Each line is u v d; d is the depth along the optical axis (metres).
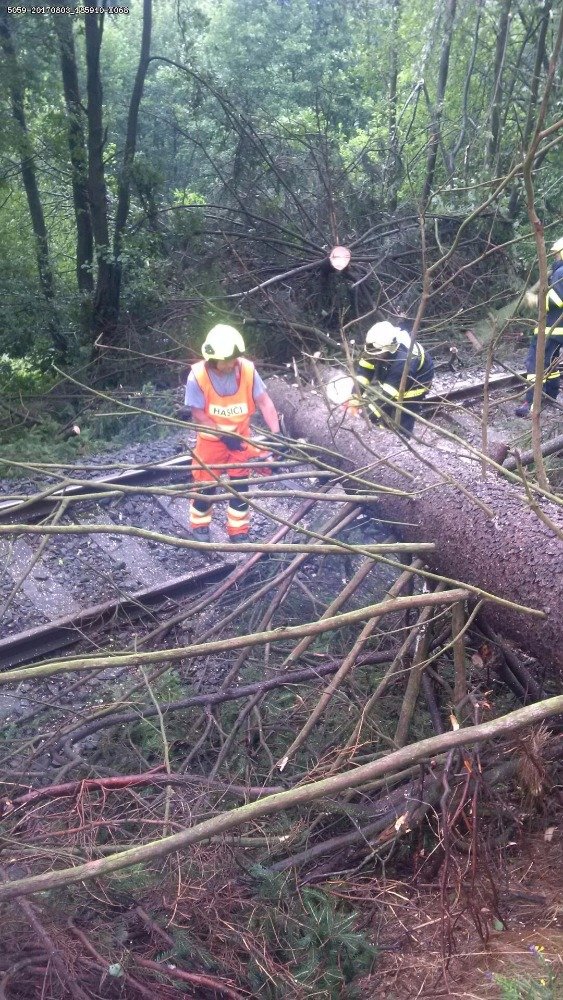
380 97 15.88
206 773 3.22
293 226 9.66
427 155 11.78
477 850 2.29
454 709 2.67
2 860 2.42
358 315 8.95
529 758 2.56
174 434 6.81
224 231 9.54
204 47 20.30
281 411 5.33
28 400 8.19
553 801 2.77
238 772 3.09
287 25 21.69
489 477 3.22
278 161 10.36
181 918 2.38
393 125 12.78
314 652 3.78
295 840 2.70
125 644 4.16
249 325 8.41
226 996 2.22
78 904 2.38
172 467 3.34
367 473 3.75
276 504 5.38
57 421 7.92
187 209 9.48
